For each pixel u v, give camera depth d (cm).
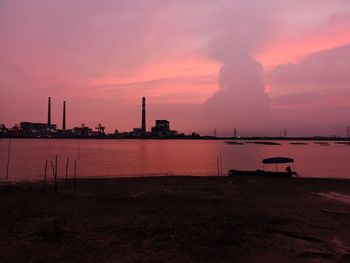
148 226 1605
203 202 2345
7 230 1505
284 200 2453
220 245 1316
